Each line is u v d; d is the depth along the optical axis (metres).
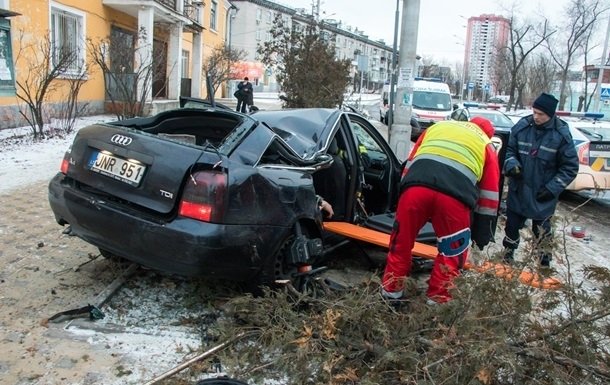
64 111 14.28
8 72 10.65
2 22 10.45
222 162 3.37
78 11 15.71
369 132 5.42
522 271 3.11
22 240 4.96
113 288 3.93
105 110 17.39
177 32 22.92
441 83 22.02
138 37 17.27
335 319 2.95
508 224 5.38
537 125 5.19
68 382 2.90
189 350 3.25
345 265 5.05
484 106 19.72
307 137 4.45
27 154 9.47
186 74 28.73
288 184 3.71
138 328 3.53
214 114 4.27
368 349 2.98
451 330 2.68
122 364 3.10
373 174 5.42
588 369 2.63
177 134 4.55
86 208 3.62
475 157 3.83
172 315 3.76
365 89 68.06
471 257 3.53
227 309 3.54
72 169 3.88
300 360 2.87
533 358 2.71
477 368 2.51
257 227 3.44
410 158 4.05
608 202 10.15
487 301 2.78
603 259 6.14
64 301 3.81
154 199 3.39
